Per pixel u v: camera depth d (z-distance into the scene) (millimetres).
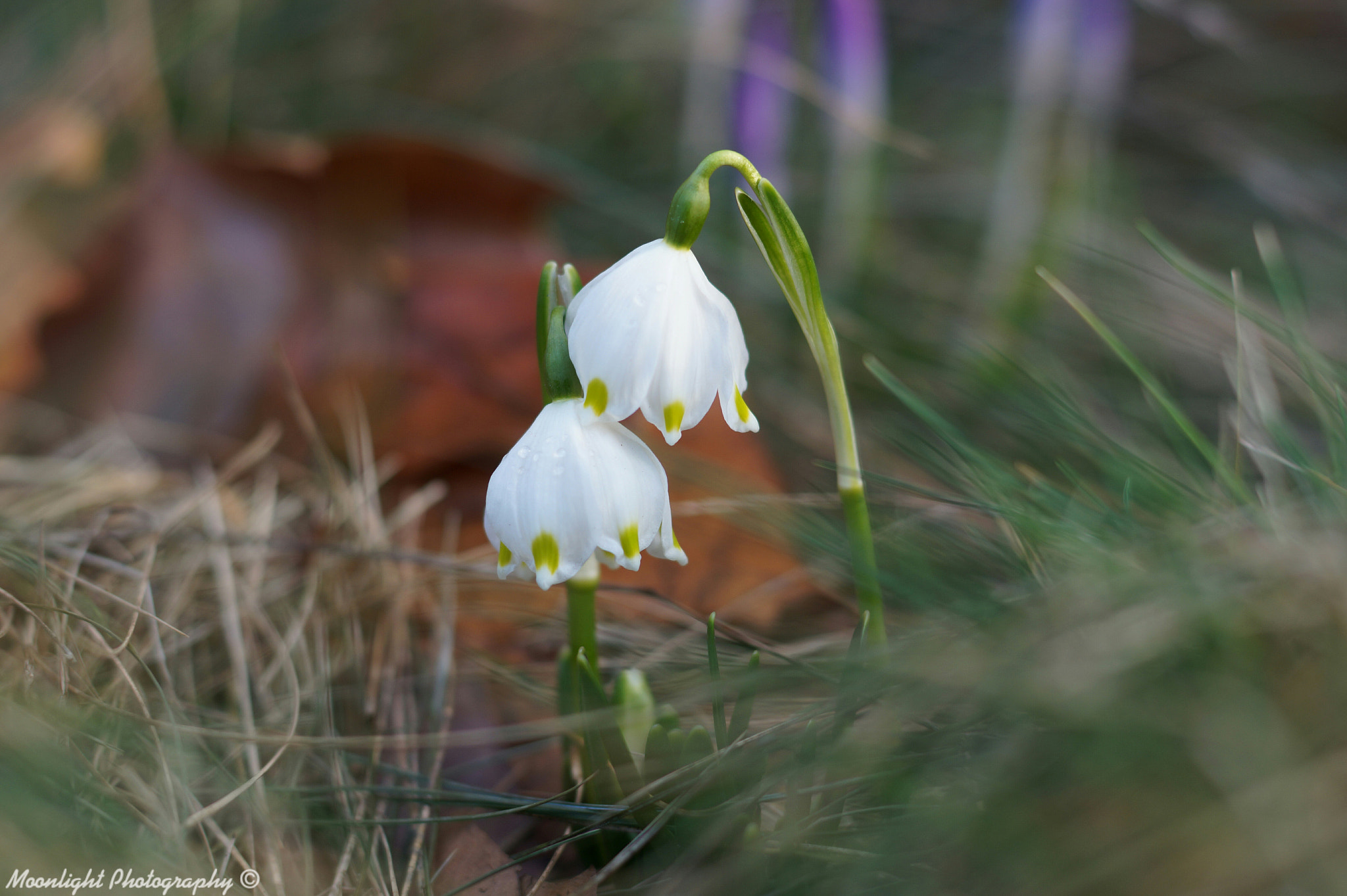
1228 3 1016
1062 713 446
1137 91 982
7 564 506
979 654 457
